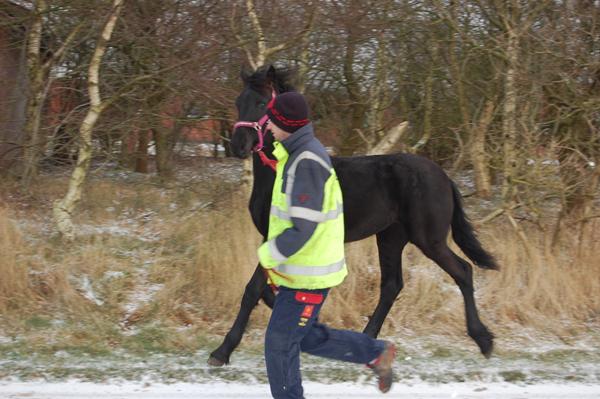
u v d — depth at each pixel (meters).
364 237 5.71
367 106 10.41
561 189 7.37
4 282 6.50
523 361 5.94
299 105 3.73
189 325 6.49
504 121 7.90
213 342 6.15
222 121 10.09
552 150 7.49
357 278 7.17
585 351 6.23
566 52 8.03
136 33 8.80
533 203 7.65
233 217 8.01
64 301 6.57
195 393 5.00
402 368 5.66
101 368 5.45
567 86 7.98
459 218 5.86
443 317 6.76
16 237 7.30
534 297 7.03
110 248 7.71
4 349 5.74
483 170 9.48
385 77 9.92
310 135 3.77
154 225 8.63
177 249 7.86
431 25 9.58
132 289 6.96
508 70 8.14
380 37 9.60
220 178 10.27
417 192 5.55
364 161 5.69
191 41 8.68
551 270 7.14
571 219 7.71
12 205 8.70
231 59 9.07
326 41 9.84
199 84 8.74
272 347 3.85
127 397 4.88
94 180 9.94
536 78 7.98
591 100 7.67
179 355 5.86
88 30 9.20
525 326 6.80
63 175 9.98
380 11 9.48
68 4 8.79
